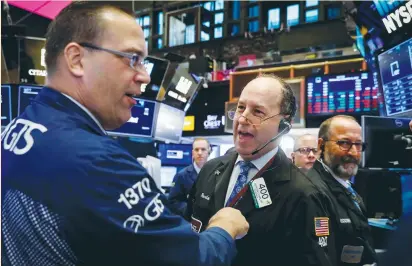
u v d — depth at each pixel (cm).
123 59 87
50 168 73
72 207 71
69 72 85
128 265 77
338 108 473
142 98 452
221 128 601
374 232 215
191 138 627
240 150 131
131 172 78
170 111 482
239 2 1189
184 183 373
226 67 878
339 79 474
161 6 1277
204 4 1222
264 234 123
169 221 81
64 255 72
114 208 74
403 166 221
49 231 71
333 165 193
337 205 173
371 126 220
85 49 85
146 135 466
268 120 127
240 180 134
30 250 72
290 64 561
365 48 295
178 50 1083
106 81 86
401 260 68
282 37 668
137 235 75
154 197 81
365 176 263
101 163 75
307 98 491
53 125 79
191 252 81
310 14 1052
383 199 258
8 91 385
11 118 386
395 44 249
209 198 141
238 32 1179
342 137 192
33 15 552
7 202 75
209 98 618
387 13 245
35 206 72
